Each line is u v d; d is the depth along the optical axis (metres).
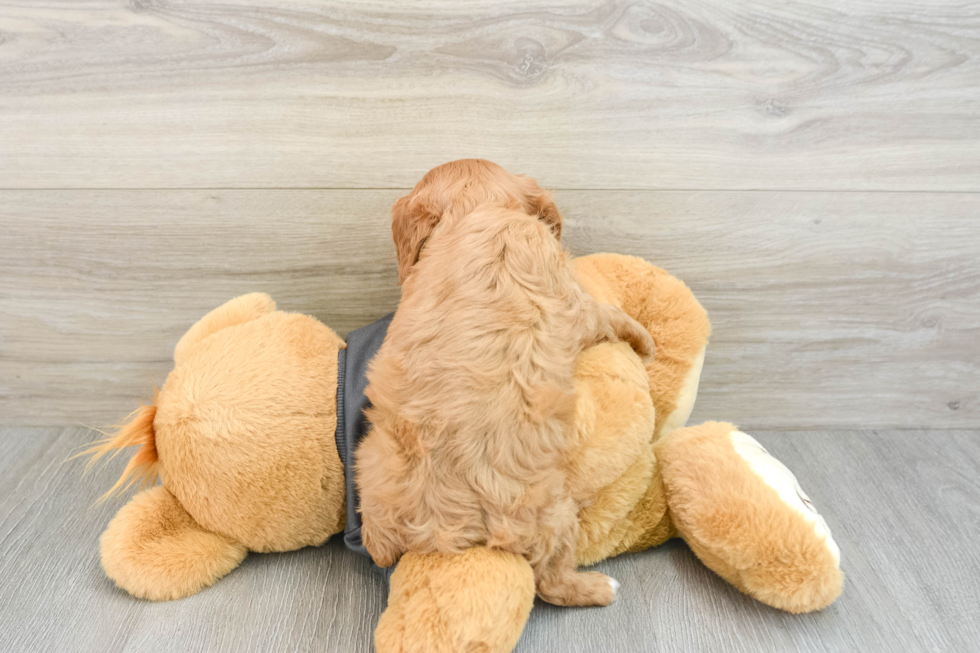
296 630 0.97
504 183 0.99
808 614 1.00
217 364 1.02
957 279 1.34
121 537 1.00
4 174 1.21
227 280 1.31
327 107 1.18
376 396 0.90
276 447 0.99
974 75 1.19
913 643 0.96
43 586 1.04
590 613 1.00
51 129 1.18
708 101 1.19
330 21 1.12
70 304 1.33
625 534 1.07
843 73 1.18
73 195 1.23
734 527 0.96
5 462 1.33
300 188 1.23
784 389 1.44
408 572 0.88
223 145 1.20
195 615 0.99
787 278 1.33
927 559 1.11
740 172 1.25
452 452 0.84
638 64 1.16
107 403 1.42
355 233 1.27
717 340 1.39
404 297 0.94
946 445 1.42
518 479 0.85
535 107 1.19
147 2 1.10
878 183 1.26
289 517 1.03
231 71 1.15
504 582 0.84
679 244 1.30
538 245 0.90
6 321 1.34
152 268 1.30
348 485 0.98
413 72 1.16
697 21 1.14
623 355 1.03
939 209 1.28
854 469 1.34
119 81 1.15
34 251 1.28
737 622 0.98
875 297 1.35
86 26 1.12
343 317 1.35
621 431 0.97
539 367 0.86
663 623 0.98
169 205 1.24
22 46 1.12
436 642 0.81
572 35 1.14
